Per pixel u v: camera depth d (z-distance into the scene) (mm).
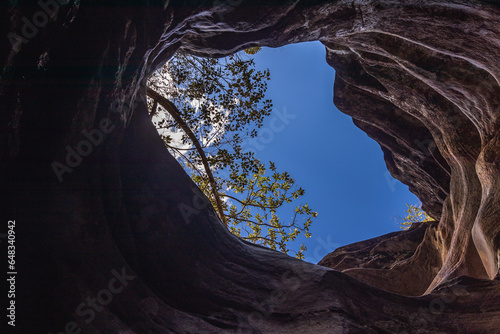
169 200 7195
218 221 8367
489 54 8836
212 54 9906
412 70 11203
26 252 4062
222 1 7152
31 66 3818
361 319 6359
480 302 6812
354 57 13422
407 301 6949
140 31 5410
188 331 5734
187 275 6605
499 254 8180
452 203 13398
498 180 9383
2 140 3766
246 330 6117
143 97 7590
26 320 3936
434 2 8156
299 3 8336
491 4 7621
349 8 8875
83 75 4461
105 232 5375
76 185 4852
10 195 3957
